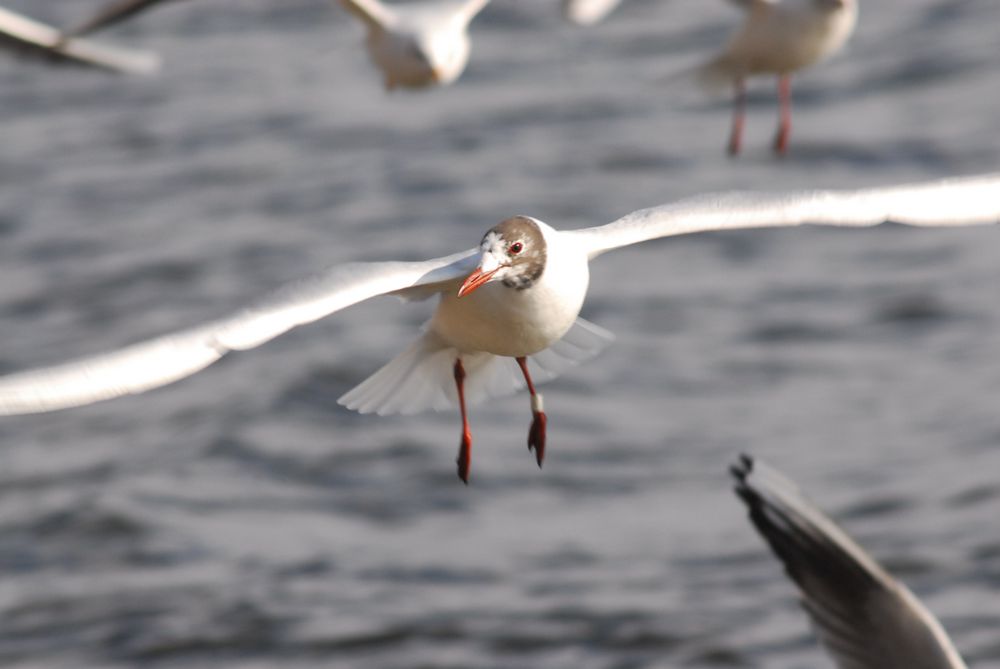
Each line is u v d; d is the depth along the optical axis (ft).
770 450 50.29
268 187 74.79
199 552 46.37
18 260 68.18
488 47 93.15
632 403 53.83
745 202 22.88
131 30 97.96
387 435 52.85
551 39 93.91
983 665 38.65
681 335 58.70
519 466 50.19
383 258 65.62
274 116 83.71
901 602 26.00
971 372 54.60
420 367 26.71
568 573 43.93
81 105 87.30
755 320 59.77
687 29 94.17
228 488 49.96
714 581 43.19
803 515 26.76
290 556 45.85
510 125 81.00
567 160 75.72
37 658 41.68
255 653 41.14
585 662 39.65
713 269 64.95
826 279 63.10
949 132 76.48
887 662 26.02
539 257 22.52
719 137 78.13
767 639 40.27
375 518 47.78
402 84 49.34
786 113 53.83
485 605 42.63
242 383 57.93
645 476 49.14
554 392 54.75
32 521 48.55
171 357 19.06
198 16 100.89
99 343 59.82
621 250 67.72
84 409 57.21
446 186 73.26
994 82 82.58
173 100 86.89
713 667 39.29
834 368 55.67
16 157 80.02
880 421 51.65
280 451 52.29
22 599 44.45
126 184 75.97
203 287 64.34
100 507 48.57
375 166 76.23
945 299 60.59
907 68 85.87
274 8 101.86
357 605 43.01
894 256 65.26
